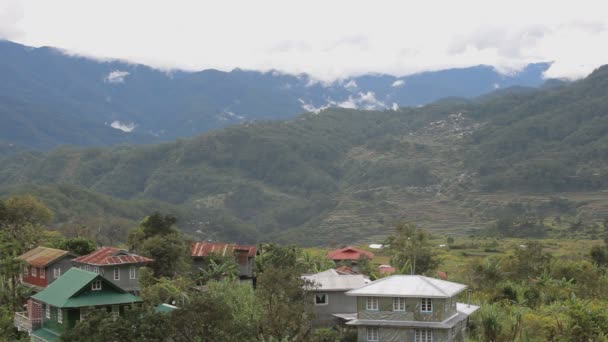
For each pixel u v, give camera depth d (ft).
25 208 392.88
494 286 334.85
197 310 165.68
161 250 298.15
